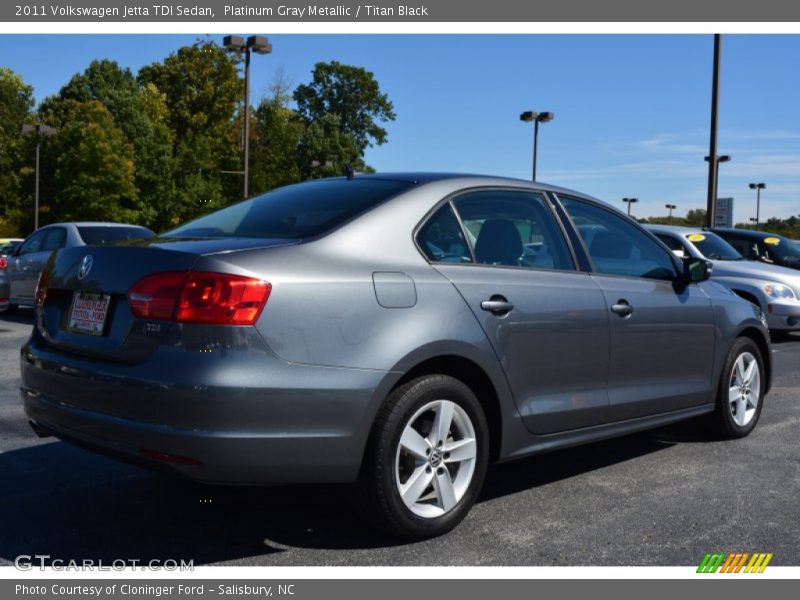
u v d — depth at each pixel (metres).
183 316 3.11
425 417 3.62
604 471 4.81
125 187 51.75
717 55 19.20
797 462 5.05
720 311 5.31
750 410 5.72
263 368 3.11
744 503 4.23
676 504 4.20
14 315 14.26
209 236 3.73
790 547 3.64
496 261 4.01
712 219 19.66
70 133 50.75
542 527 3.84
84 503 4.08
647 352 4.68
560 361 4.12
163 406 3.08
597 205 4.78
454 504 3.69
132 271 3.34
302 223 3.66
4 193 59.44
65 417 3.46
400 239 3.67
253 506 4.07
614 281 4.54
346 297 3.34
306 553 3.50
